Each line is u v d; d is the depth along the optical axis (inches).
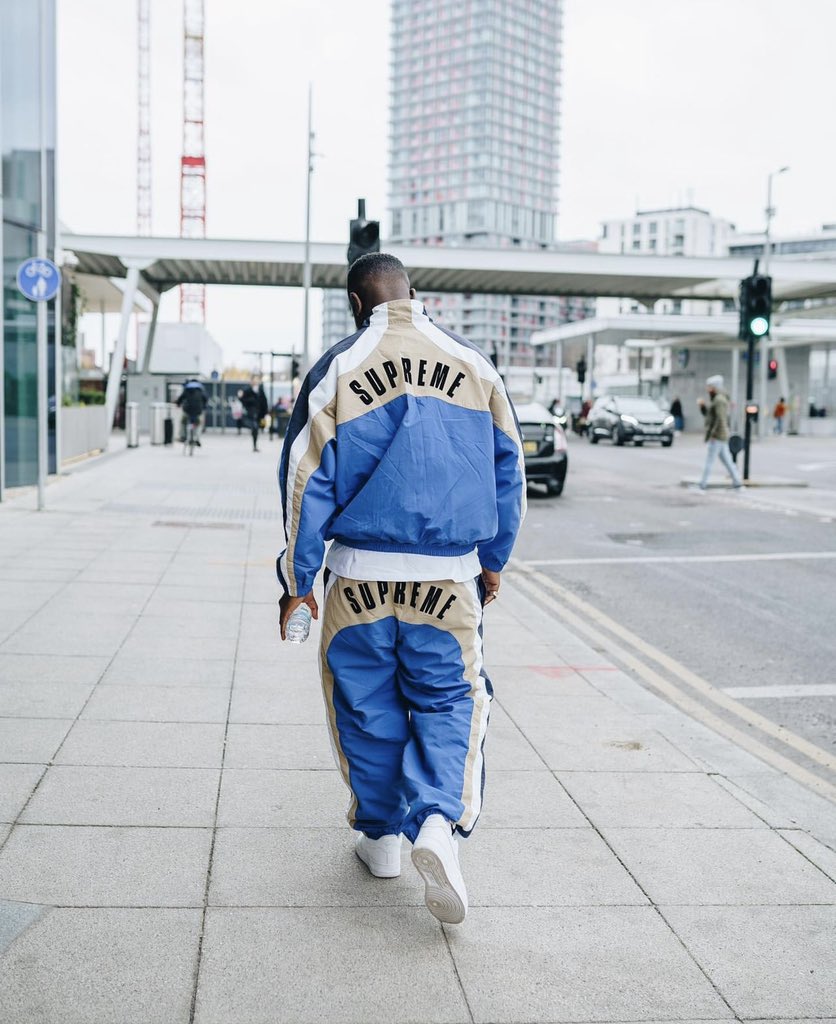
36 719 174.1
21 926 104.7
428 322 109.7
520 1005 94.5
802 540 476.4
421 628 107.9
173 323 1815.9
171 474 694.5
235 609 271.7
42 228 567.5
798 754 193.0
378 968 99.7
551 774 159.5
